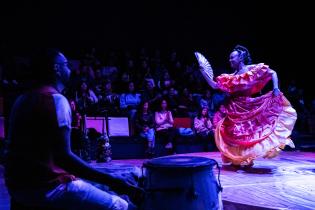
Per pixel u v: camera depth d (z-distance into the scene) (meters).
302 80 11.80
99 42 11.09
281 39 12.37
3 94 7.48
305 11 11.76
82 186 1.77
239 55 4.77
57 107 1.69
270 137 4.45
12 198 1.81
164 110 8.01
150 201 1.97
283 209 2.73
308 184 3.67
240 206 2.93
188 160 2.08
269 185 3.65
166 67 10.80
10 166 1.73
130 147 7.30
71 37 10.69
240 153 4.56
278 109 4.55
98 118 7.31
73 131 5.75
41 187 1.67
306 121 9.65
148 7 11.82
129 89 8.57
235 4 12.85
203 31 12.47
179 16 12.20
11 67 8.72
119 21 11.40
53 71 1.82
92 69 9.29
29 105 1.71
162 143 7.67
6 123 6.95
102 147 5.85
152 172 1.99
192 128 8.32
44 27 10.31
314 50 11.54
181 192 1.92
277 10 12.48
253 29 12.98
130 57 10.36
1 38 9.73
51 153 1.70
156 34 11.91
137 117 7.71
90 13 10.98
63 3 10.59
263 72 4.56
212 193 1.99
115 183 1.79
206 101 9.17
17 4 9.96
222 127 4.81
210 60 12.49
